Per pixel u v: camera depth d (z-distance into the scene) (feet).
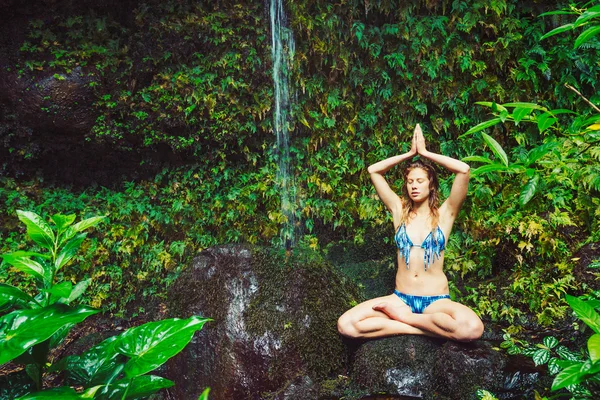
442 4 17.63
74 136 17.25
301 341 12.47
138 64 17.19
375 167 13.58
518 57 17.69
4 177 17.57
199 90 17.31
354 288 14.82
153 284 17.40
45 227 5.98
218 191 18.39
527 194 6.94
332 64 17.87
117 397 5.45
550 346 9.47
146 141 17.54
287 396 11.54
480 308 15.37
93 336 15.10
